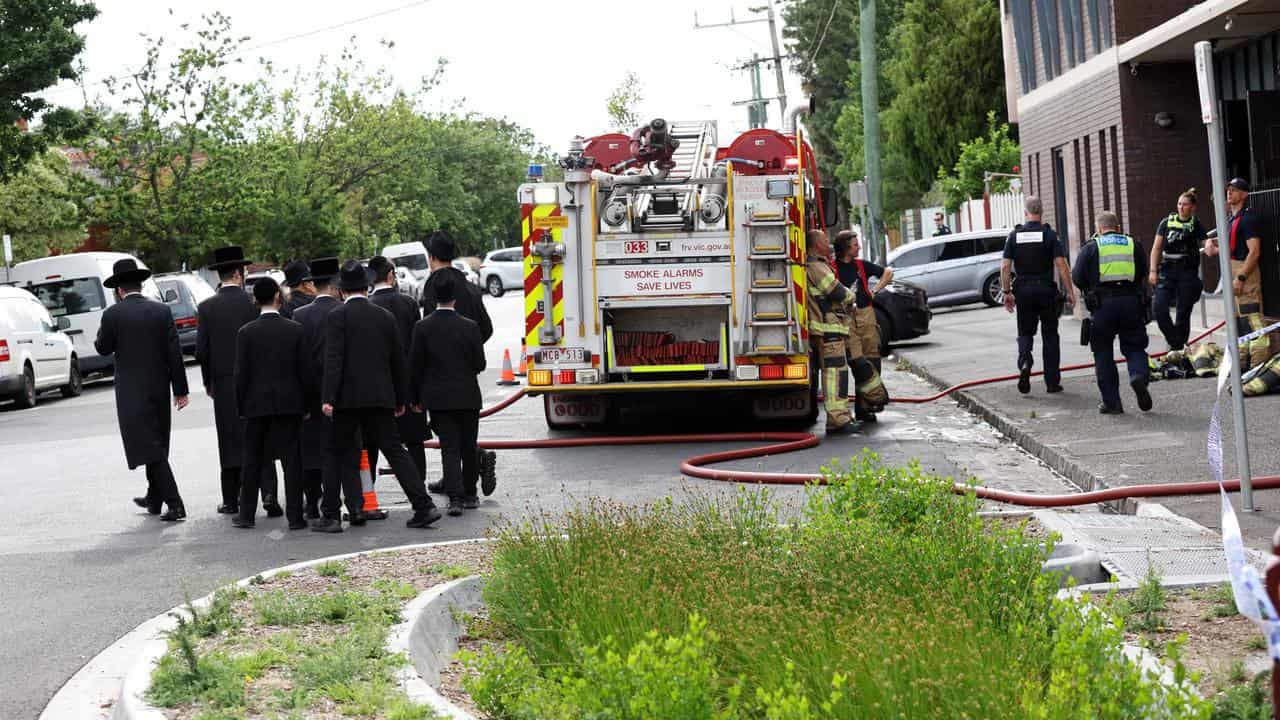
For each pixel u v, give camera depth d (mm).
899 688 4645
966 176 44125
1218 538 8156
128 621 7926
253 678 6023
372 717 5441
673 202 14844
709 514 7535
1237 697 5082
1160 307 16812
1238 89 23500
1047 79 31469
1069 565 7590
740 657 5547
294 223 53188
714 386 14828
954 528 6680
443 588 7578
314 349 10875
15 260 46250
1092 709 4238
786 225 14586
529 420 17656
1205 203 25031
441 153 106438
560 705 5145
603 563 6750
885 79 69625
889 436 14531
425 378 11047
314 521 10695
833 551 6430
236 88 46781
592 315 14914
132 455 11344
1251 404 13648
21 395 24703
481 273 65375
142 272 11531
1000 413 14633
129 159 46281
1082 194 28906
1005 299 16375
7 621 8031
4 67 31172
